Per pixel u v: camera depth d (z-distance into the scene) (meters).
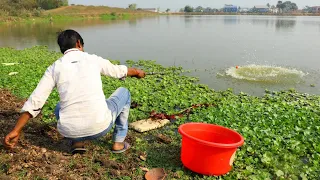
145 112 5.88
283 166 3.94
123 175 3.59
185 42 19.30
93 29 30.75
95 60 3.59
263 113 5.77
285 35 24.44
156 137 4.69
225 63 12.08
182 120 5.46
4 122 4.82
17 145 4.00
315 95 7.75
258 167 3.92
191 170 3.67
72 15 56.50
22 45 18.05
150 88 7.74
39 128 4.62
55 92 6.62
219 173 3.57
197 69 10.95
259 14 123.50
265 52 15.02
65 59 3.47
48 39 21.22
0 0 46.34
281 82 9.17
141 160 3.94
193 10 144.62
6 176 3.33
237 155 4.13
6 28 31.19
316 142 4.60
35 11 48.69
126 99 3.93
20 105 5.79
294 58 13.29
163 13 121.06
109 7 86.38
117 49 16.36
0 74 8.53
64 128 3.48
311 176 3.75
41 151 3.92
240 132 4.85
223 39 21.11
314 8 134.50
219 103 6.54
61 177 3.41
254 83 9.05
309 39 21.20
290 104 6.52
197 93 7.53
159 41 19.95
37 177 3.37
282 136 4.80
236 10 150.88
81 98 3.42
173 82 8.56
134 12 91.00
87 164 3.73
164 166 3.82
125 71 3.72
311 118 5.53
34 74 8.66
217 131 3.93
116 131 4.01
